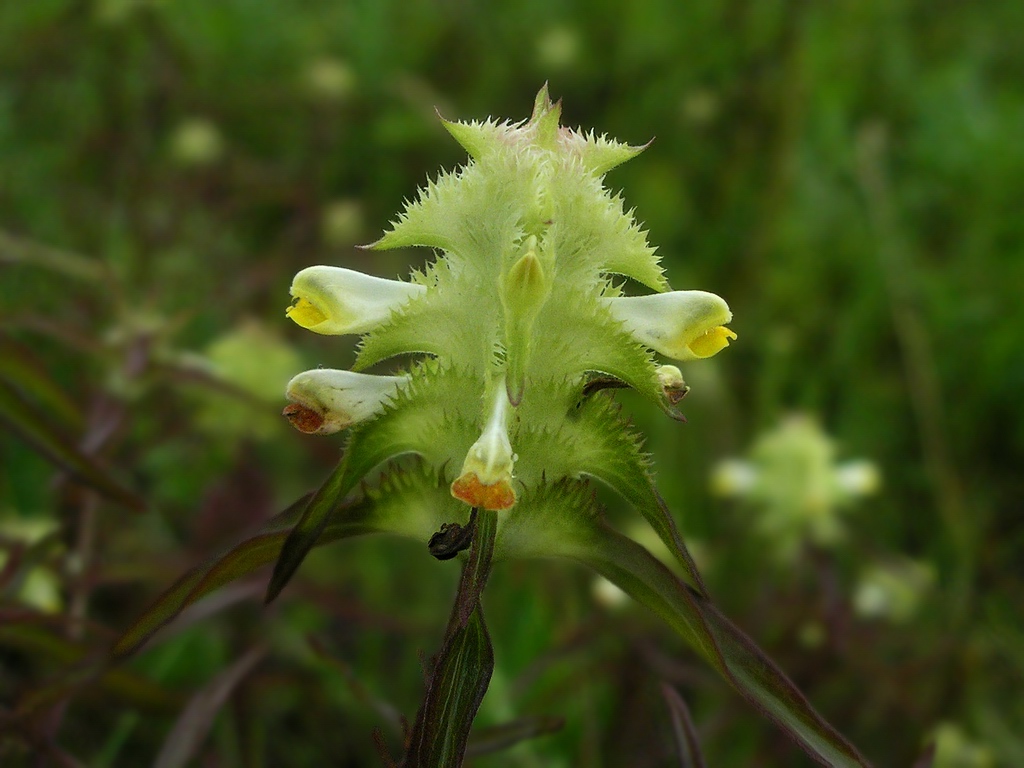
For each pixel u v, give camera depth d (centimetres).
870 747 20
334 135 33
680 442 26
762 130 33
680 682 19
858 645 20
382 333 8
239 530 19
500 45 36
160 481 23
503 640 21
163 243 29
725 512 25
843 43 34
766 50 34
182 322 20
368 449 8
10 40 33
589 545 8
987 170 32
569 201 8
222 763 18
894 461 27
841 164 32
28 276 27
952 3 38
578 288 8
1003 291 29
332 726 19
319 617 21
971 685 20
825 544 22
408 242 9
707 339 9
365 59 35
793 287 30
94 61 33
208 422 21
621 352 8
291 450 23
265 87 34
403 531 8
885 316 29
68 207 30
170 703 15
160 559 17
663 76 34
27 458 23
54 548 16
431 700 8
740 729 20
